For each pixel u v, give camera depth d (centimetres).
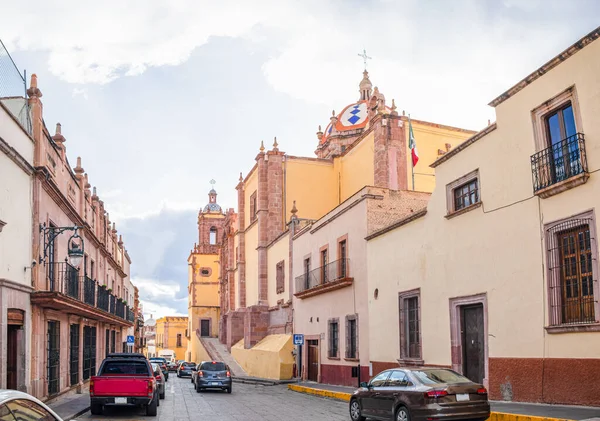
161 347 10000
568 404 1374
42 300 1800
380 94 4584
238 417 1678
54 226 2117
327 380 2950
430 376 1302
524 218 1566
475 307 1797
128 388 1688
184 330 9775
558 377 1409
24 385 1719
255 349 4094
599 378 1291
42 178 1900
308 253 3338
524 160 1578
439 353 1934
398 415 1294
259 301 4372
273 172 4366
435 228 2002
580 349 1349
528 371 1506
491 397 1638
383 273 2372
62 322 2214
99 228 3256
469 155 1830
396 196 2616
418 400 1231
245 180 5056
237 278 5206
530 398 1494
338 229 2888
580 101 1399
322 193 4416
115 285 4009
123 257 4638
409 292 2152
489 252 1702
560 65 1466
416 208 2641
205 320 7925
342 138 4756
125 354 1811
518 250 1580
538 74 1530
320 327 3081
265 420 1591
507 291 1611
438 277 1966
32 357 1812
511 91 1630
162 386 2355
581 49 1402
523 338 1536
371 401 1419
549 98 1498
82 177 2673
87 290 2439
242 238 5081
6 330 1586
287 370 3528
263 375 3853
